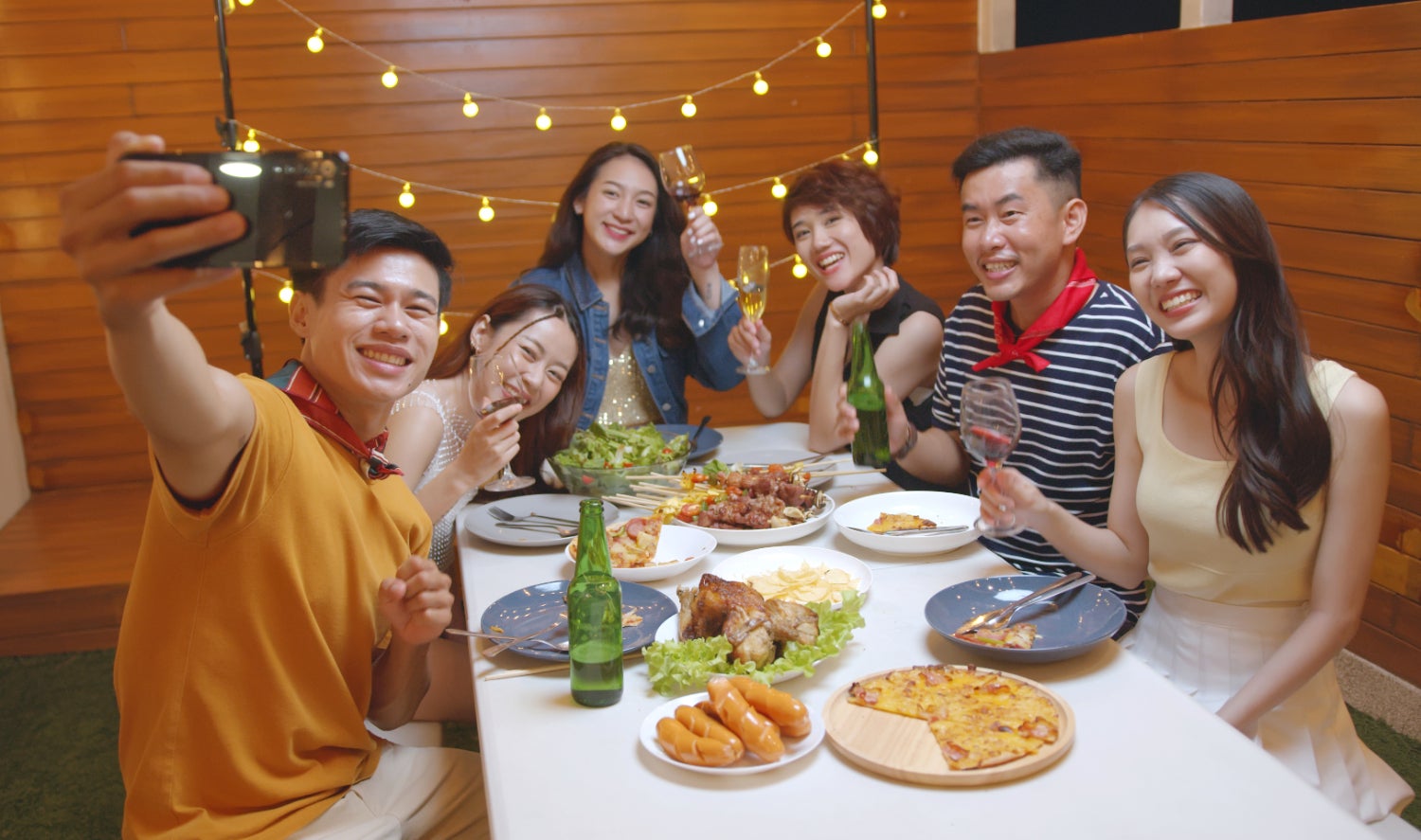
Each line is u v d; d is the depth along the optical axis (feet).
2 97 15.33
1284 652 5.76
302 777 5.25
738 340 8.74
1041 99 15.44
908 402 9.61
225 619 4.91
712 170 17.06
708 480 8.10
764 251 8.49
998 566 6.47
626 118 16.71
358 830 5.26
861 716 4.73
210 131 15.80
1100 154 13.92
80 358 16.03
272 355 16.29
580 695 5.09
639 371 10.69
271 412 4.92
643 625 5.84
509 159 16.53
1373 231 9.30
